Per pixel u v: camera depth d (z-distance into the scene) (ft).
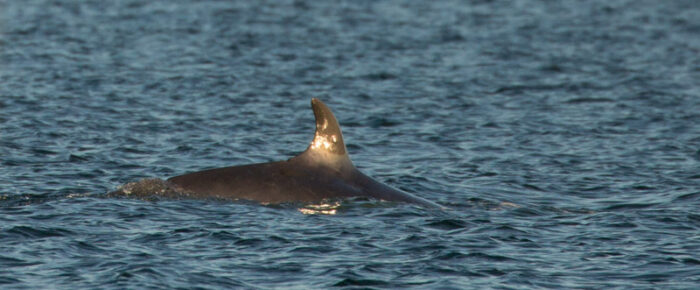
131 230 217.77
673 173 301.22
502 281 189.78
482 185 283.18
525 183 286.66
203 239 212.64
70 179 276.00
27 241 207.41
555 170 305.73
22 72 490.90
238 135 357.61
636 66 579.89
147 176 286.87
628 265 200.85
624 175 298.76
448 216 237.45
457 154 330.75
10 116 374.02
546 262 202.49
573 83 507.71
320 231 220.64
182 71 515.50
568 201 265.34
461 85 495.41
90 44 615.16
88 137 341.41
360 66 557.33
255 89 466.70
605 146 346.54
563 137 363.97
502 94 471.21
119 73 500.33
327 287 184.65
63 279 185.37
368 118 399.65
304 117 399.85
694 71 560.61
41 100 412.98
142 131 357.00
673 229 229.86
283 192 244.83
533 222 235.40
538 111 423.23
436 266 197.77
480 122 394.11
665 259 204.74
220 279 187.83
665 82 513.45
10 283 182.39
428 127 381.81
